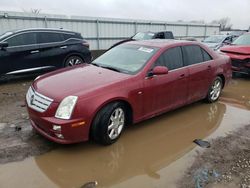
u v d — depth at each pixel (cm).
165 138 447
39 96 390
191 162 375
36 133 442
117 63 493
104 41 2023
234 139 451
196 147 420
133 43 548
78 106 364
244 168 363
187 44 552
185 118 539
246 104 646
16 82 850
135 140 435
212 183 328
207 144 430
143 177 339
